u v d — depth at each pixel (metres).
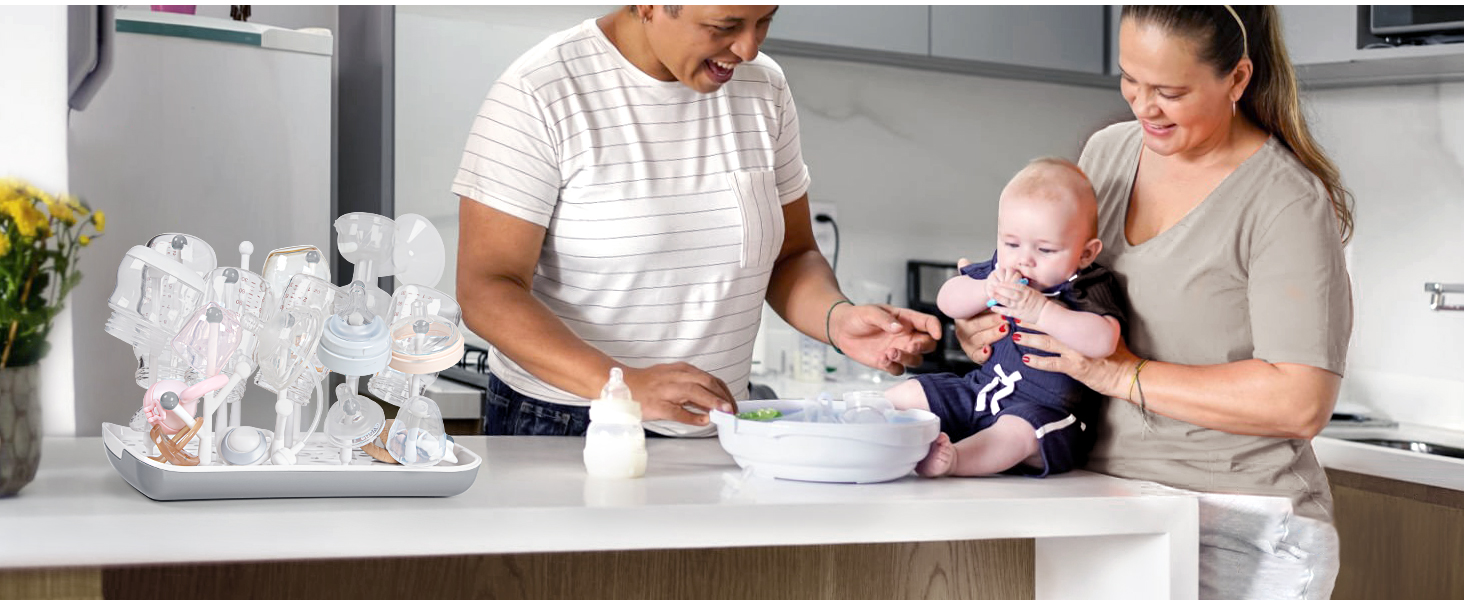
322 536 0.90
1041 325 1.21
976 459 1.19
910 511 1.04
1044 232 1.25
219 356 0.97
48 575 0.90
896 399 1.33
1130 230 1.29
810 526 1.01
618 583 1.23
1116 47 3.44
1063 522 1.08
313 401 2.40
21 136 0.99
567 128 1.41
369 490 0.96
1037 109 3.78
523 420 1.53
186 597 1.12
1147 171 1.29
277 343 0.97
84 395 2.19
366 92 2.78
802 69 3.35
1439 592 2.37
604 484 1.07
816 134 3.40
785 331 3.39
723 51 1.34
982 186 3.70
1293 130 1.21
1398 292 3.11
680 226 1.47
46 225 0.95
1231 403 1.14
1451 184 2.98
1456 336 2.98
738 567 1.27
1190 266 1.21
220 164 2.32
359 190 2.85
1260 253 1.17
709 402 1.19
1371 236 3.15
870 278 3.54
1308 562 1.22
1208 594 1.25
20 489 0.95
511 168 1.39
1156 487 1.17
